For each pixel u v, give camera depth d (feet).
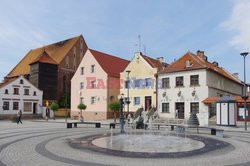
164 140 53.98
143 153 38.47
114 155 36.83
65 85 220.23
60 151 39.93
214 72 127.85
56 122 133.18
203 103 118.32
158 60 166.71
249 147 45.80
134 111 145.48
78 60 234.17
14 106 180.34
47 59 211.41
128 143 48.80
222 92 137.90
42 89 203.41
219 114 99.30
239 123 108.99
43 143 48.80
